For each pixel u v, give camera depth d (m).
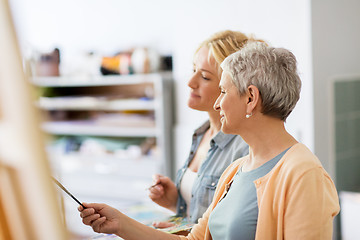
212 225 1.18
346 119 3.29
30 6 4.86
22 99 0.47
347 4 3.24
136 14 4.38
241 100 1.09
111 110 4.42
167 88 3.85
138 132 4.05
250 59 1.08
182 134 3.84
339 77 3.20
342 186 3.28
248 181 1.11
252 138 1.12
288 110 1.09
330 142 3.15
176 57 3.81
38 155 0.48
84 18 4.64
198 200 1.50
